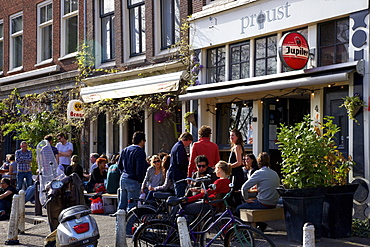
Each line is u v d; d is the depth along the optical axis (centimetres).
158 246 754
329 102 1041
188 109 1374
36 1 1998
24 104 1936
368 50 956
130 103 1452
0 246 934
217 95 1181
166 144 1500
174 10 1441
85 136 1728
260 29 1158
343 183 877
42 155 858
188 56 1334
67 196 825
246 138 1243
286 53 978
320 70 986
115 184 1216
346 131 1005
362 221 924
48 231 1059
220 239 738
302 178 827
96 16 1686
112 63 1623
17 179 1526
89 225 706
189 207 768
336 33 1029
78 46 1759
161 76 1351
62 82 1814
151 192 990
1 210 1263
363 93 959
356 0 975
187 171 944
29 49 2041
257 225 882
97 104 1552
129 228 929
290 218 822
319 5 1037
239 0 1198
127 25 1581
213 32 1276
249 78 1152
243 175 966
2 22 2209
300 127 847
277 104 1204
